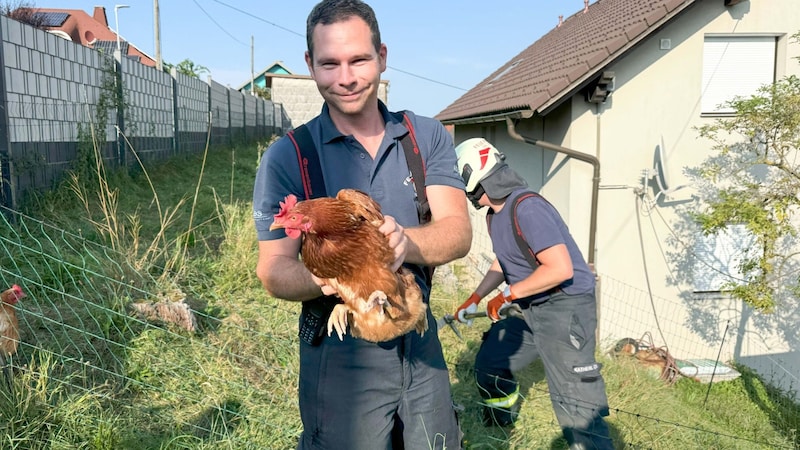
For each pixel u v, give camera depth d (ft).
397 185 6.85
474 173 11.67
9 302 11.41
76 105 27.43
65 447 9.94
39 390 10.88
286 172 6.75
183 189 33.32
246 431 11.34
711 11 26.50
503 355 13.04
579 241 26.99
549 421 14.02
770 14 26.78
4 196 20.22
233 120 70.79
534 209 11.34
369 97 6.61
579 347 11.43
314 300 6.80
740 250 27.63
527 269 11.76
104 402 11.55
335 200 5.59
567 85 24.35
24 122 22.43
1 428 9.71
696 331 28.14
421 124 7.19
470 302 13.87
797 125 22.41
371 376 6.73
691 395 22.70
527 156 32.89
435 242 6.34
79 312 14.20
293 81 102.53
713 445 15.64
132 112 35.88
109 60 31.96
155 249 18.13
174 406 12.01
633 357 23.57
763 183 27.43
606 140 26.63
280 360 14.74
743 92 28.02
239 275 19.31
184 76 48.88
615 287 27.32
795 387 28.48
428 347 7.11
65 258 16.28
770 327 28.45
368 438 6.80
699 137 26.94
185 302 16.39
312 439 7.10
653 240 27.35
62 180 24.57
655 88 26.66
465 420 13.42
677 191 27.14
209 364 13.70
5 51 21.09
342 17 6.33
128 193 28.76
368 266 5.56
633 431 14.65
